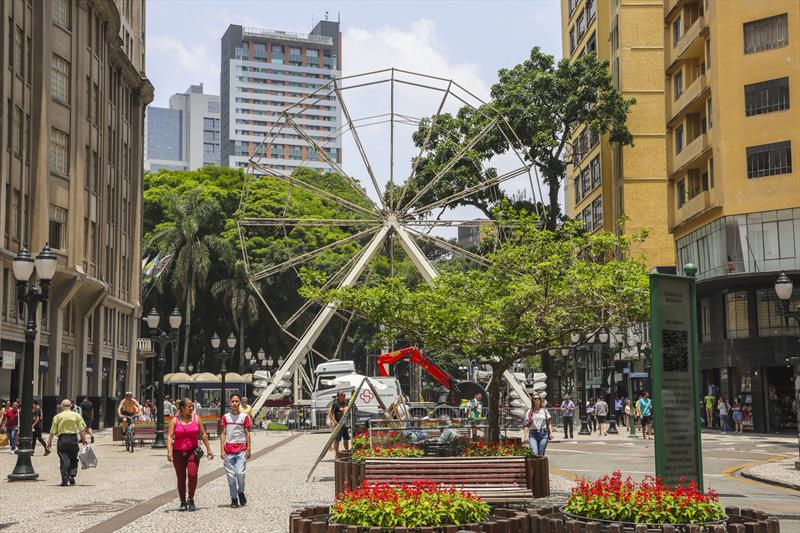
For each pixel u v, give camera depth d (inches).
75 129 1776.6
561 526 371.9
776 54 1736.0
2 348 1478.8
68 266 1737.2
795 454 1189.7
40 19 1644.9
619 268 675.4
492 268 711.7
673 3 2085.4
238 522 526.9
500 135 2241.6
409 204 1806.1
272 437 1681.8
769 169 1734.7
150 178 3299.7
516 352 708.7
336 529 372.8
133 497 680.4
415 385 2709.2
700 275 1920.5
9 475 828.0
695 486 386.9
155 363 2979.8
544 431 791.1
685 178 2057.1
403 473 560.7
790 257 1700.3
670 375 429.4
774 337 1738.4
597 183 2785.4
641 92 2501.2
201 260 2837.1
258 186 3243.1
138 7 2438.5
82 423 799.1
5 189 1489.9
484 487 554.6
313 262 2987.2
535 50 2352.4
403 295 705.0
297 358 1846.7
